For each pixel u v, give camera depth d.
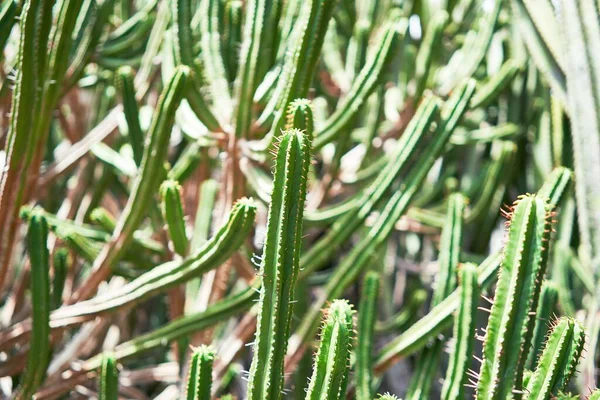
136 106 1.92
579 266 2.34
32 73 1.55
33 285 1.65
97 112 3.01
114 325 2.72
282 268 1.26
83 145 2.36
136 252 2.01
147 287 1.70
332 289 1.87
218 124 1.84
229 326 2.84
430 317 1.79
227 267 1.96
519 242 1.22
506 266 1.23
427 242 3.49
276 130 1.71
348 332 1.24
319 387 1.24
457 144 3.02
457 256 1.86
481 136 3.00
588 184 1.72
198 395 1.46
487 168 3.09
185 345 1.97
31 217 1.67
